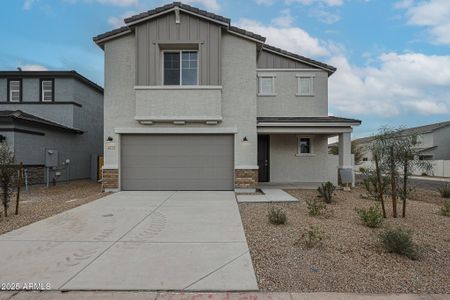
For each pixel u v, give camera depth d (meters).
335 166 15.61
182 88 11.20
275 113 15.80
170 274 3.93
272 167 15.63
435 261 4.44
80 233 5.77
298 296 3.41
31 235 5.65
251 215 7.41
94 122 19.97
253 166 11.44
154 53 11.26
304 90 15.98
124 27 11.37
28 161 13.75
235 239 5.40
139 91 11.19
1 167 7.45
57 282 3.70
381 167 7.61
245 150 11.51
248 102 11.59
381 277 3.89
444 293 3.50
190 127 11.45
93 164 19.78
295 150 15.70
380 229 6.08
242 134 11.52
